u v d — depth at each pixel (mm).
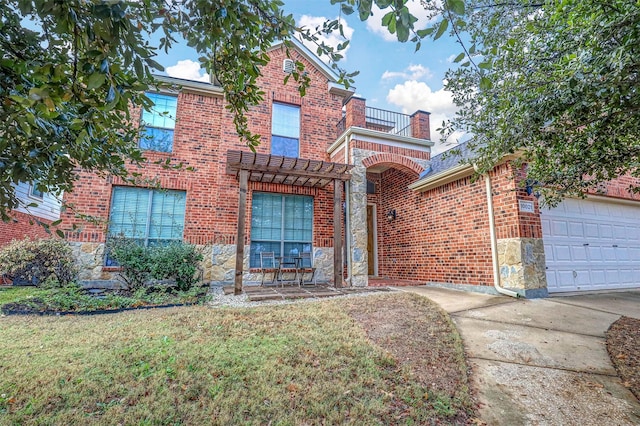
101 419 2236
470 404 2609
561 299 5988
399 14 1189
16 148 1409
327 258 8859
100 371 2896
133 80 1380
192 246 7113
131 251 6477
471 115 3818
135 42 1172
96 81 1109
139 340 3666
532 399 2686
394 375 3002
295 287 7691
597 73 2307
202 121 8695
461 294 6688
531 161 4180
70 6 1083
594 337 3939
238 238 6672
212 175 8547
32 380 2721
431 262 8617
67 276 7035
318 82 9883
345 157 8859
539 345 3703
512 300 5891
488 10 3363
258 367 3035
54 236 7406
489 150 3652
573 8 2568
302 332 3971
